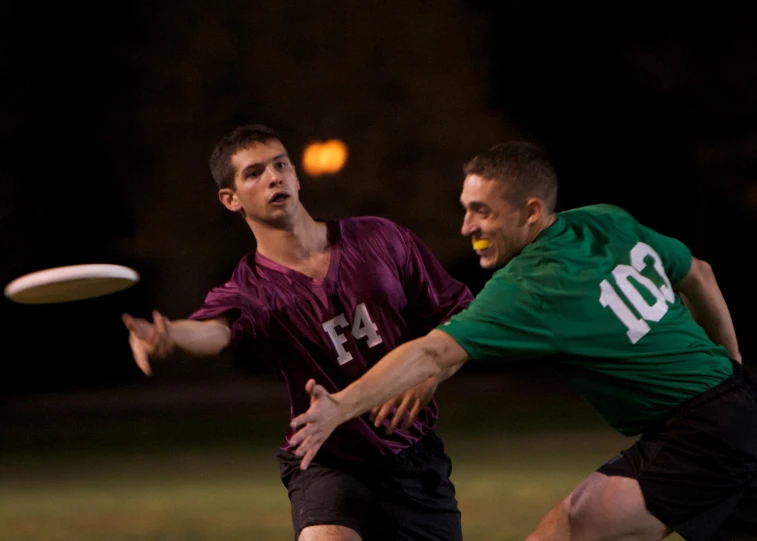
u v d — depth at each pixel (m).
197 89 83.06
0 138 82.25
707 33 87.81
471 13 83.69
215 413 67.25
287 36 82.62
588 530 15.20
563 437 50.62
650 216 93.38
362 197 83.19
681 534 15.27
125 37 82.69
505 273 14.93
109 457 49.62
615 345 15.05
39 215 84.81
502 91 86.75
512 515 30.70
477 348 14.44
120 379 88.50
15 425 65.62
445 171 84.00
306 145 83.00
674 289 16.91
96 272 14.76
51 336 89.88
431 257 17.64
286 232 16.92
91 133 83.75
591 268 15.05
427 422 17.39
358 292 16.97
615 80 88.38
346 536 16.41
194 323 16.02
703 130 91.44
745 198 92.12
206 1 82.44
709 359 15.56
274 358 17.19
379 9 82.88
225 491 38.09
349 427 16.89
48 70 82.12
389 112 83.38
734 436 15.16
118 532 30.56
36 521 32.88
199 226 85.06
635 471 15.35
